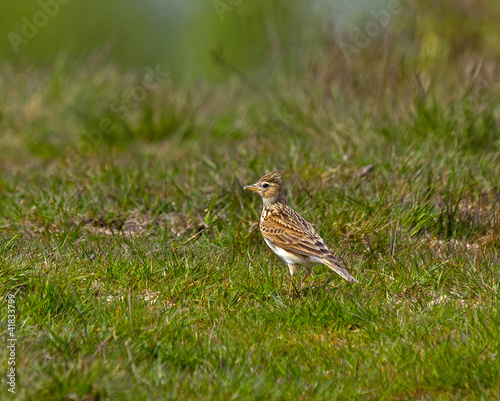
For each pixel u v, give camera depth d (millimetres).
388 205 12125
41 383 7219
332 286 10148
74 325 8398
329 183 13344
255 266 10586
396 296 9781
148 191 13812
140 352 8016
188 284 9984
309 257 9977
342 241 11562
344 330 8844
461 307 9234
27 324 8523
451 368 7703
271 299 9680
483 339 8242
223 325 8945
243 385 7379
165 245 11352
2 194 14047
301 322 9078
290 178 13812
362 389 7531
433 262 10641
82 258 10664
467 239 11758
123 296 9562
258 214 12398
